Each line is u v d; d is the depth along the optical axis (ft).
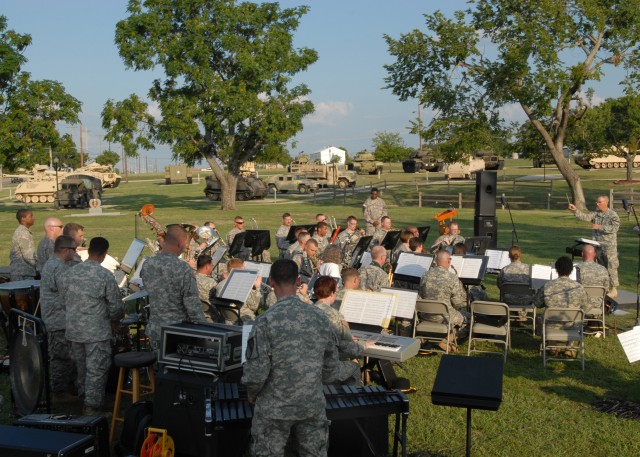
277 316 16.28
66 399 26.50
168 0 125.49
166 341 20.43
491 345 35.47
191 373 20.08
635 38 110.73
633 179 183.01
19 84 116.67
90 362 23.94
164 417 20.35
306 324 16.34
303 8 130.62
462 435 23.59
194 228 44.60
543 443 22.90
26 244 38.40
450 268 37.19
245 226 104.73
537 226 99.14
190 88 130.62
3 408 25.81
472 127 116.47
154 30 124.67
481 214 66.80
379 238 54.75
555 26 108.27
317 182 204.44
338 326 21.07
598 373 30.86
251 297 34.55
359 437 20.86
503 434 23.68
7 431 18.71
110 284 24.11
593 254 37.24
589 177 200.34
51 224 35.19
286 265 16.80
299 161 215.51
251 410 18.86
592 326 37.55
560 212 123.65
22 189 173.17
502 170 257.55
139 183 278.67
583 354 31.42
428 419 25.12
